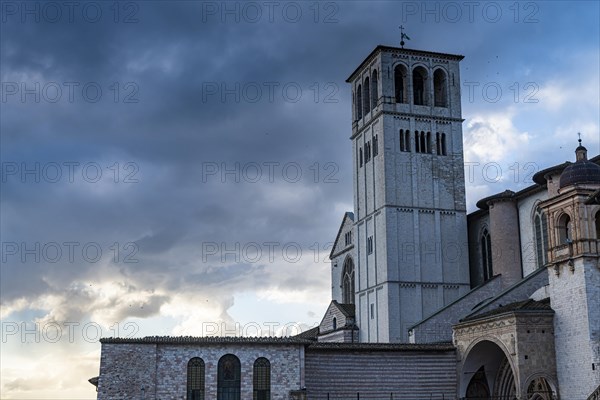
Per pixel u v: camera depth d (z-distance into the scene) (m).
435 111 105.56
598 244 67.62
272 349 72.12
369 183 106.12
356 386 75.56
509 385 77.31
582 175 69.06
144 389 69.00
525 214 94.62
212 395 70.12
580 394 66.25
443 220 102.44
